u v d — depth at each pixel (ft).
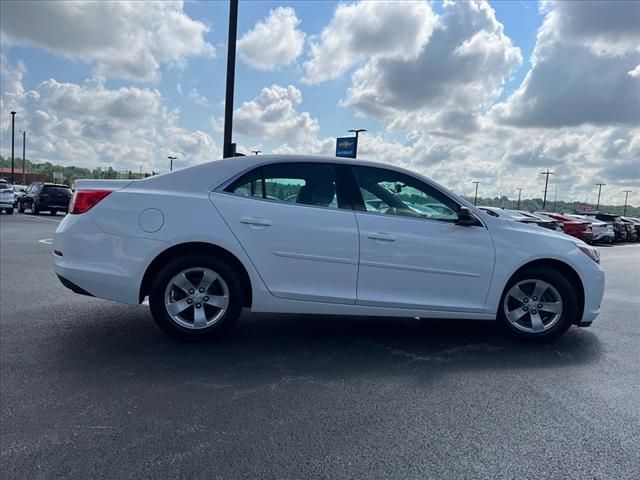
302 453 8.79
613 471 8.51
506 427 9.97
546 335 15.69
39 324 16.11
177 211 14.02
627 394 11.83
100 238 13.92
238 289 14.33
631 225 102.42
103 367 12.50
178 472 8.08
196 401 10.73
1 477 7.79
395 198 15.20
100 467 8.14
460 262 14.93
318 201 14.74
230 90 31.45
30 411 10.01
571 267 15.65
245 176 14.67
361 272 14.52
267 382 11.93
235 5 30.81
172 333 14.28
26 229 53.83
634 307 22.79
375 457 8.72
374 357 14.01
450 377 12.63
